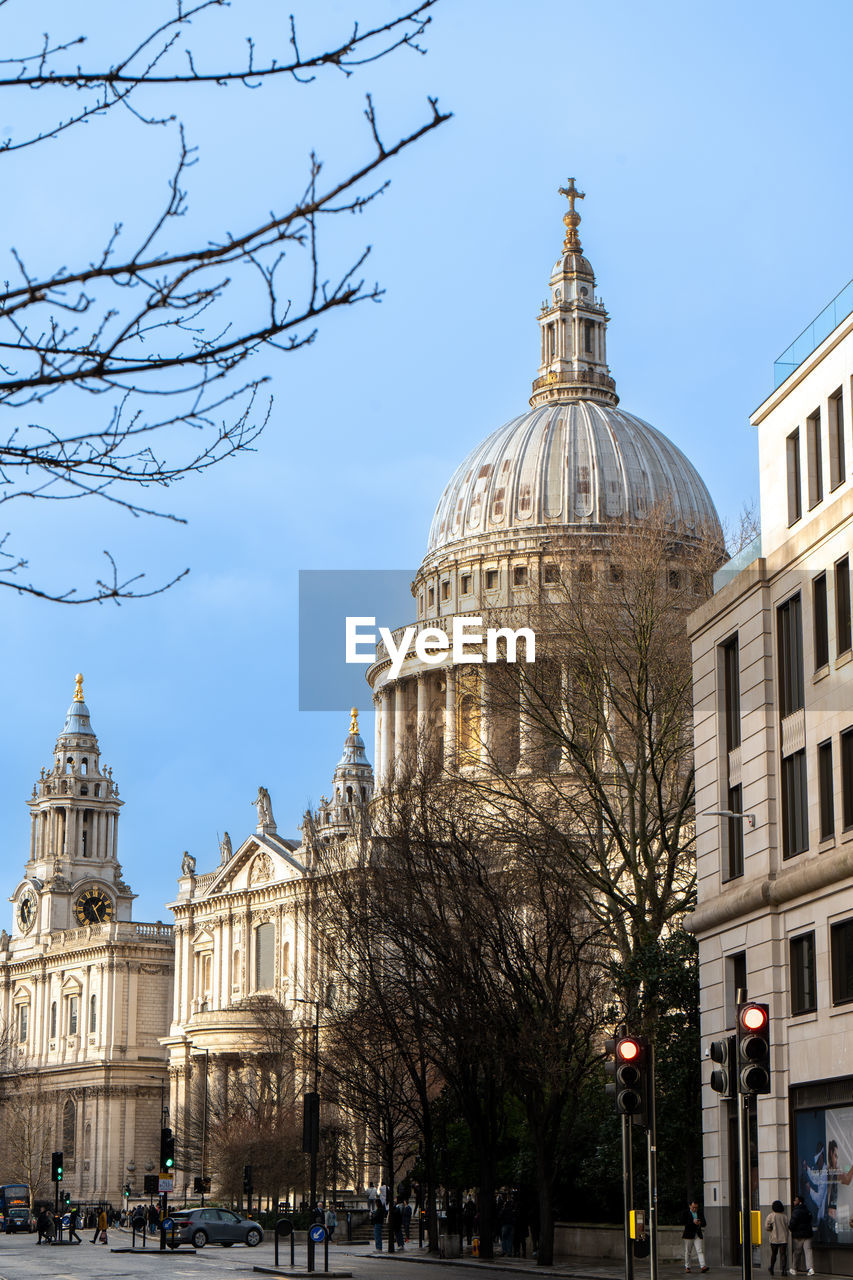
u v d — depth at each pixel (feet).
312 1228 196.65
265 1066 438.40
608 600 229.86
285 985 530.68
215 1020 523.70
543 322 568.00
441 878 219.61
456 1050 216.95
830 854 158.61
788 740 173.99
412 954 220.43
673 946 207.41
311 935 308.40
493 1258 226.17
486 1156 226.58
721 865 187.52
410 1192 378.94
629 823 244.63
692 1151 210.59
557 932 212.43
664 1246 205.98
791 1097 167.43
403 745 294.25
